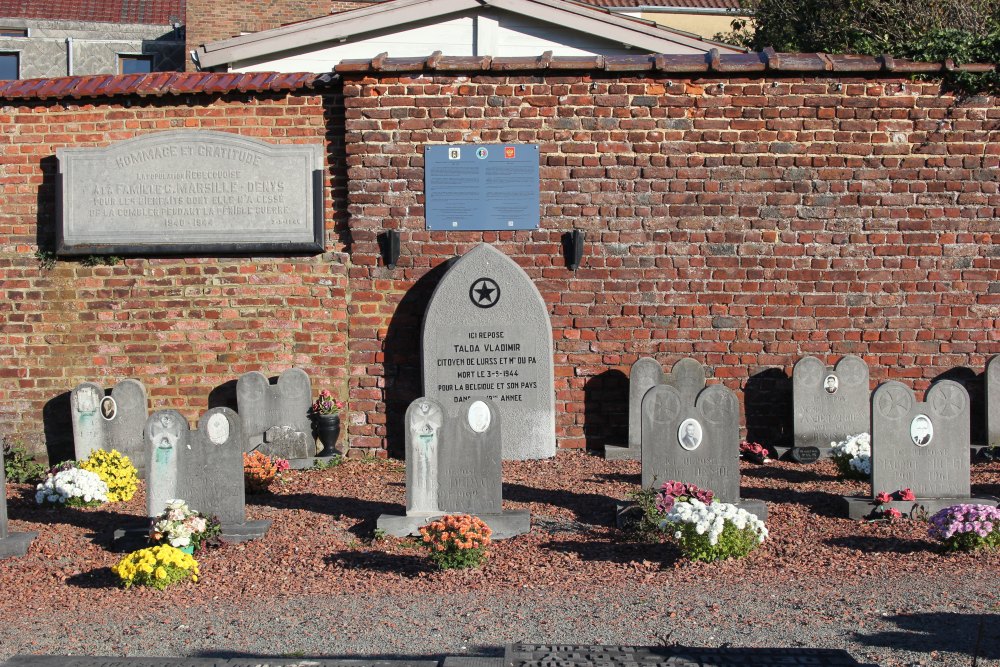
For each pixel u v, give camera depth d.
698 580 7.97
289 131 12.25
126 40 29.84
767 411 11.98
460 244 11.98
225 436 9.22
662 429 9.39
